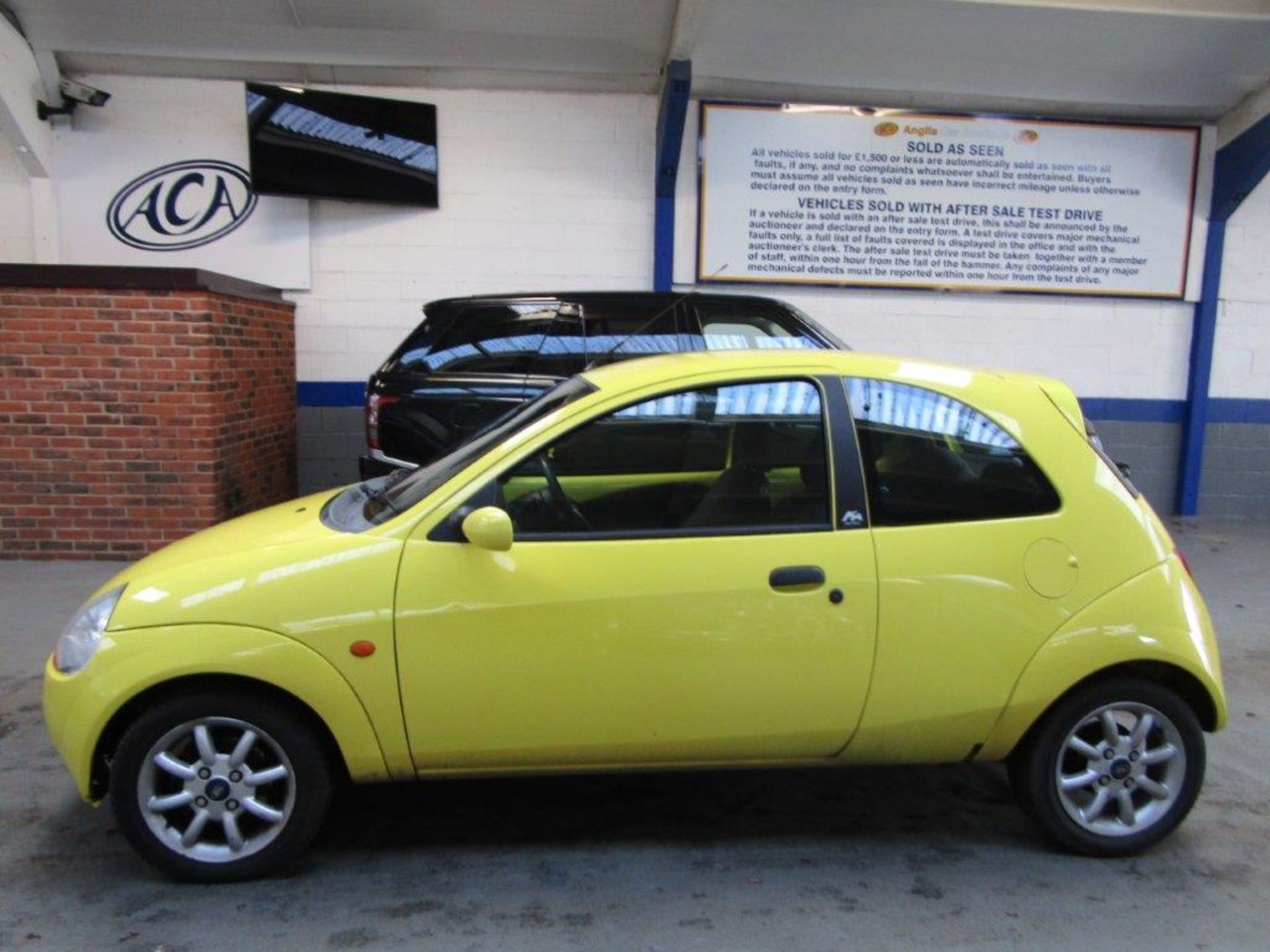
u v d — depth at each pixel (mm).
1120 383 9219
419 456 6070
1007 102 8711
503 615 2871
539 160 8562
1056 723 3096
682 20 7500
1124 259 9031
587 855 3172
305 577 2873
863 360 3215
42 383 6562
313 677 2826
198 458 6688
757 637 2939
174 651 2799
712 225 8672
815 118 8602
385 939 2682
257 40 8008
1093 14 7777
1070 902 2916
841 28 7891
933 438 3111
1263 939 2738
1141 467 9375
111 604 2953
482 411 6020
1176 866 3141
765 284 8797
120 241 8320
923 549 3002
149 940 2670
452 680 2879
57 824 3348
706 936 2715
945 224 8852
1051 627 3041
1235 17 7793
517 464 2996
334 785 3037
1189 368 9250
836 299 8906
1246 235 9141
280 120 8117
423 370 6160
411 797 3594
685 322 6281
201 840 2967
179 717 2852
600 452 3035
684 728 2967
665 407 3078
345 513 3367
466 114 8469
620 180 8633
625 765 3021
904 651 2986
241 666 2803
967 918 2822
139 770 2861
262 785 2947
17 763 3793
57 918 2783
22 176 8219
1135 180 8938
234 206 8383
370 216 8508
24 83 7848
